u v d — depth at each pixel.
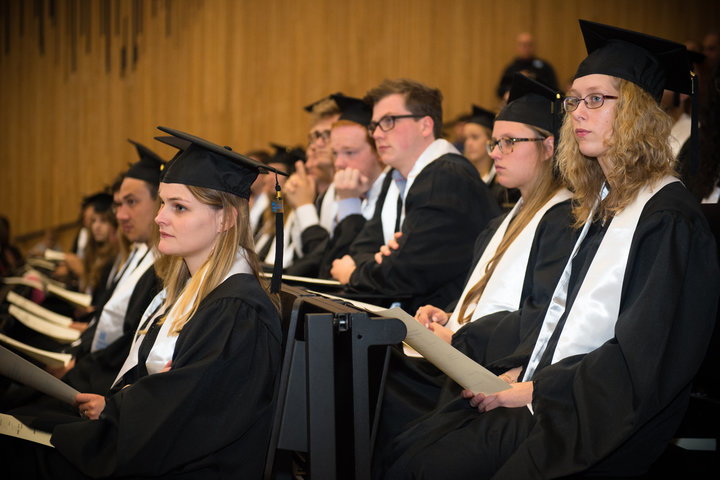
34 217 9.49
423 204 3.38
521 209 2.75
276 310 2.12
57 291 4.49
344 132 4.05
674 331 1.87
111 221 5.21
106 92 9.22
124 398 1.87
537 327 2.28
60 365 3.21
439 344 1.93
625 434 1.79
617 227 2.08
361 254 3.74
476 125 4.78
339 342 1.84
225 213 2.14
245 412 1.93
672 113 3.39
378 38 8.31
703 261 1.92
